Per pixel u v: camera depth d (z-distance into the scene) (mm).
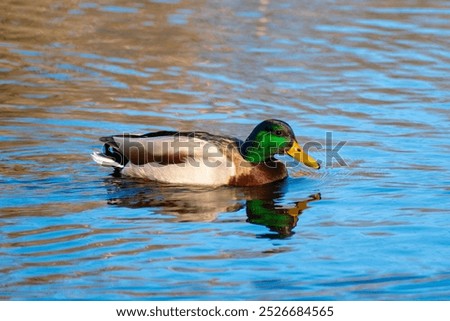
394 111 18609
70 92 19203
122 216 13312
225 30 23578
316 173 15609
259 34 23328
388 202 14188
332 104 18953
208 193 14523
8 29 23156
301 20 24547
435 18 25000
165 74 20500
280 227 13070
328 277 11430
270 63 21359
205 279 11281
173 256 11922
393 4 26328
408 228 13086
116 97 19016
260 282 11250
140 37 22953
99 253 11938
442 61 21625
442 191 14656
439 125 17844
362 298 10891
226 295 10875
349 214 13680
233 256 11969
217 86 19859
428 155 16344
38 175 14875
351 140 17078
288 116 18234
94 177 14969
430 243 12547
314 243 12492
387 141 17016
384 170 15680
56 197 14000
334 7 25891
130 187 14602
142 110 18328
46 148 16141
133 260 11758
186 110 18391
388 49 22438
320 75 20656
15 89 19219
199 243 12367
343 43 22797
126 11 25047
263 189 14789
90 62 21125
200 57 21641
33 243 12195
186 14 24859
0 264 11516
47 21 23969
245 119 18000
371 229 13062
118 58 21422
